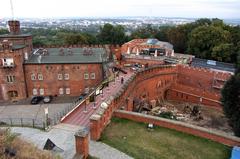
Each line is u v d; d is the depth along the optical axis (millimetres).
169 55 74500
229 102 37875
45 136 24828
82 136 19391
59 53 58750
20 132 25781
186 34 94562
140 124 27094
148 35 112875
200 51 80625
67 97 56188
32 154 16906
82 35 95125
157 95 57812
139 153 21562
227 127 45562
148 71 52625
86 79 56531
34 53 58438
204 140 23984
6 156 15125
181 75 62438
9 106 50375
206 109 54125
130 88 41406
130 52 76125
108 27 107312
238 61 54094
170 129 26000
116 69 57406
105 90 41875
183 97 60312
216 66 67500
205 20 103688
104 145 22594
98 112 24891
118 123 27203
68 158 20328
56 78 55688
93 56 58188
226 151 22297
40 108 49094
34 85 55469
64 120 29594
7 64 52031
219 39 77125
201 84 59500
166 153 21781
